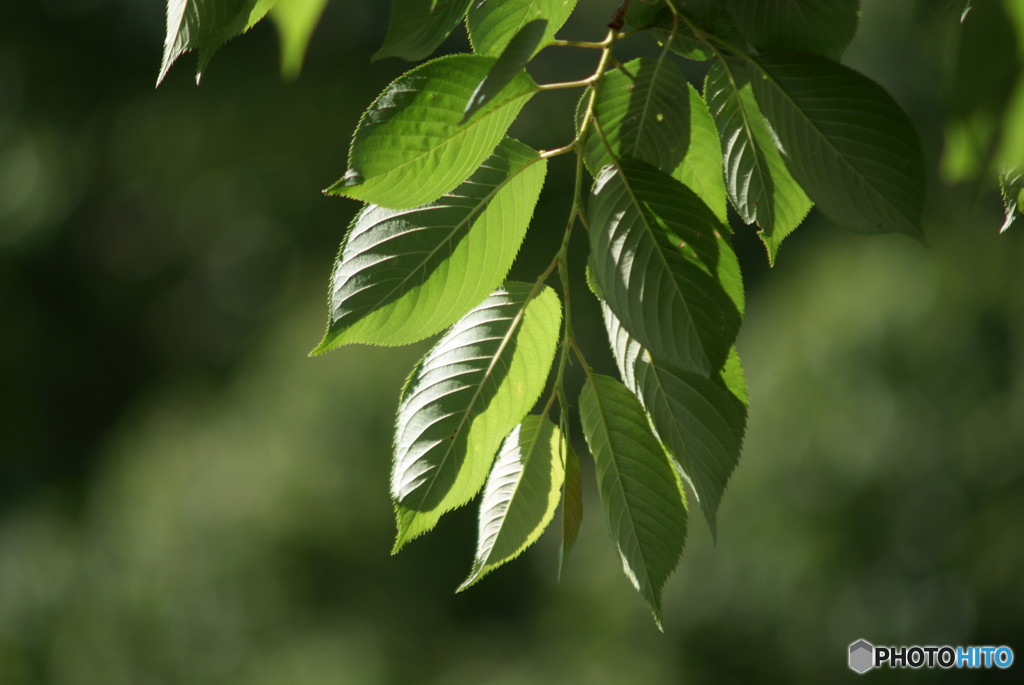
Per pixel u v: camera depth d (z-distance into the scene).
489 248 1.48
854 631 10.23
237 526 12.21
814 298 10.77
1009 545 9.91
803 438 10.38
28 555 14.06
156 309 19.41
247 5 1.40
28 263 19.55
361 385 12.47
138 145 19.03
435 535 12.56
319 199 17.36
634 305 1.35
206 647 12.01
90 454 18.88
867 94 1.39
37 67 19.84
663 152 1.60
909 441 10.15
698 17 1.51
